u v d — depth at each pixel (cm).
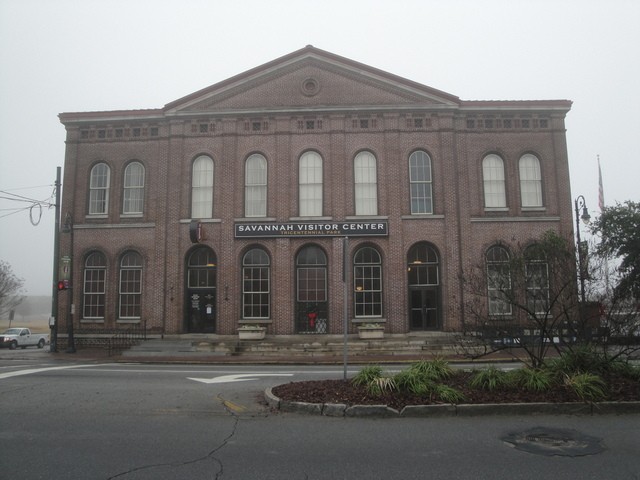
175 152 2450
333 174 2388
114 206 2469
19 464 589
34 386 1141
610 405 811
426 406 805
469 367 1572
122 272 2436
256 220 2369
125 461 600
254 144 2438
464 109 2430
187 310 2377
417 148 2414
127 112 2489
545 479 534
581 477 539
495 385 890
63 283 2295
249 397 991
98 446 661
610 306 995
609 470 559
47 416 835
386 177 2386
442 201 2377
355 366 1706
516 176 2420
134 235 2436
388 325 2288
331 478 541
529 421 767
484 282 1202
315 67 2469
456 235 2350
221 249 2366
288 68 2469
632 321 975
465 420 776
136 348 2173
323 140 2425
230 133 2441
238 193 2398
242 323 2312
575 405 811
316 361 1844
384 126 2420
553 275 1052
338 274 2331
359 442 669
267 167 2420
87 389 1098
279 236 2348
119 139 2508
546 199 2408
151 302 2372
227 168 2414
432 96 2433
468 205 2384
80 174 2508
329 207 2370
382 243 2350
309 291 2355
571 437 683
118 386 1142
